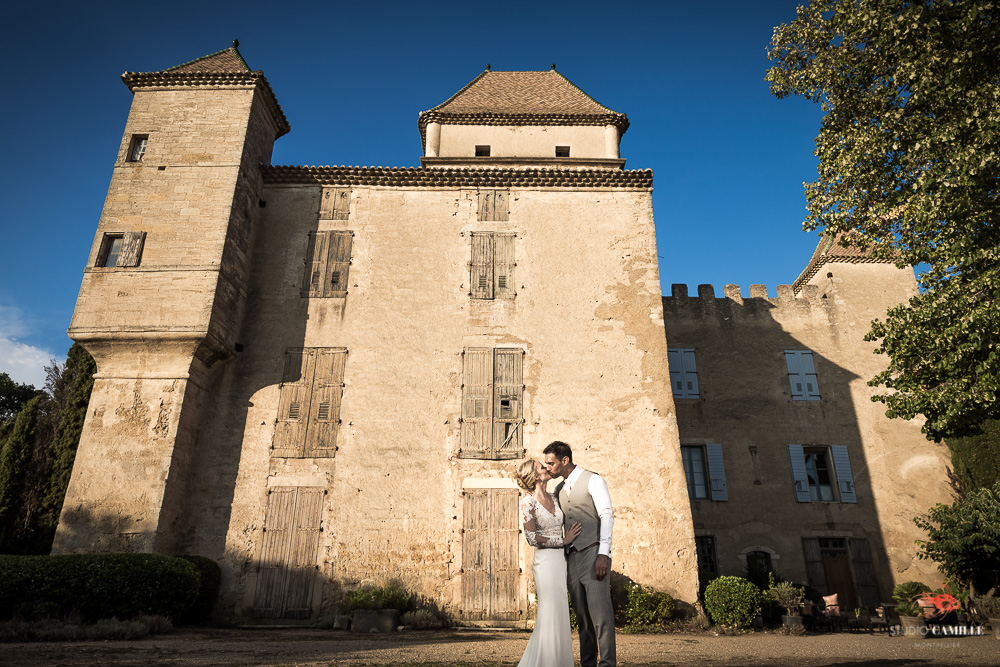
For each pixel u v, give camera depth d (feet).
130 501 40.34
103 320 43.86
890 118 33.58
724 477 63.87
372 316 49.21
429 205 53.16
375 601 38.22
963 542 40.88
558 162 62.03
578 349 48.37
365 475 44.60
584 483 14.47
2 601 30.99
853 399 67.56
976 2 29.60
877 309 71.10
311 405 46.47
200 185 48.34
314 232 51.88
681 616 41.32
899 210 35.53
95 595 32.04
